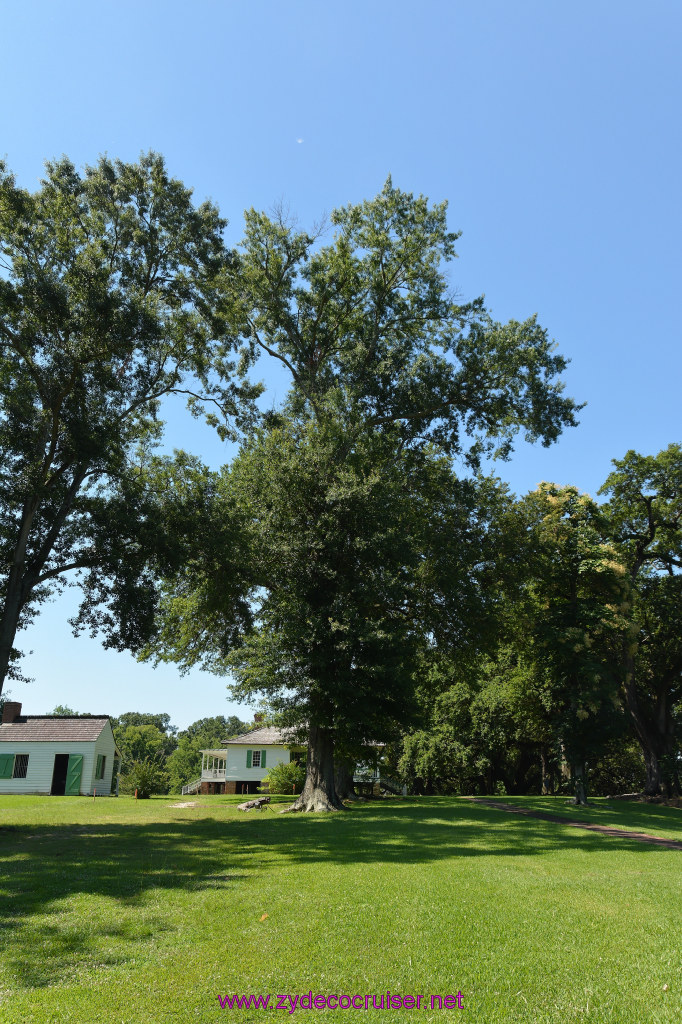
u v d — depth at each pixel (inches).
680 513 1541.6
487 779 1923.0
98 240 762.2
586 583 1240.2
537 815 891.4
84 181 796.6
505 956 249.0
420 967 236.7
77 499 778.2
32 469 697.0
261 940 264.5
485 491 1115.9
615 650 1318.9
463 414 1049.5
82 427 701.9
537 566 1135.0
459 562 997.8
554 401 983.6
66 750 1505.9
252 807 997.8
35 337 697.6
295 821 747.4
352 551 866.1
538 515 1225.4
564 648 1143.0
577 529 1245.1
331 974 229.5
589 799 1338.6
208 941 263.3
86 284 731.4
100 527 746.2
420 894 340.8
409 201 1000.9
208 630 994.1
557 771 1918.1
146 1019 195.9
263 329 1068.5
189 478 847.1
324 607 837.2
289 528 900.0
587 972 234.2
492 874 402.6
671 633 1514.5
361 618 845.8
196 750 3954.2
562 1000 210.7
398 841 567.5
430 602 1004.6
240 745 1883.6
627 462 1546.5
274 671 859.4
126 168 803.4
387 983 222.4
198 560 841.5
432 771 1854.1
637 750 2091.5
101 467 749.9
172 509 781.9
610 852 529.0
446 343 1021.8
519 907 319.3
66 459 757.3
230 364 908.0
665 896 349.7
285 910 306.8
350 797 1214.3
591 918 302.8
